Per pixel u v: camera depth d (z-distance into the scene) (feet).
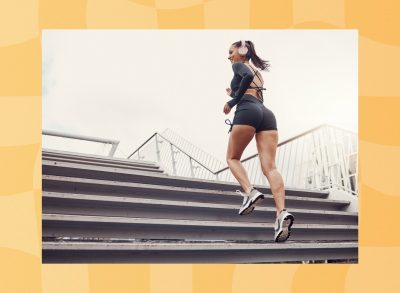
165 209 8.78
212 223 8.40
